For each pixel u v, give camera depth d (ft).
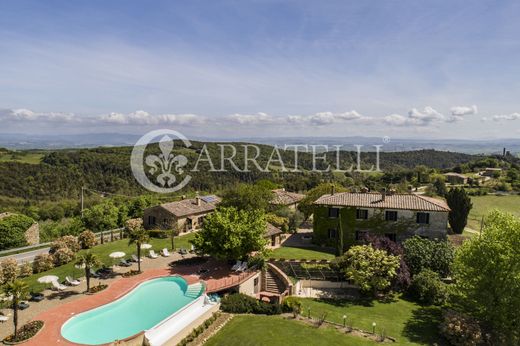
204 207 238.27
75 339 96.12
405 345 101.09
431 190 343.26
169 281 139.74
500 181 407.44
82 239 185.16
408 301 134.62
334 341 100.83
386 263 135.54
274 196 249.34
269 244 183.93
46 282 124.36
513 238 112.88
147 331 96.73
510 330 109.60
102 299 120.37
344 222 182.19
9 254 183.21
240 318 115.96
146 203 258.78
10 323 102.78
